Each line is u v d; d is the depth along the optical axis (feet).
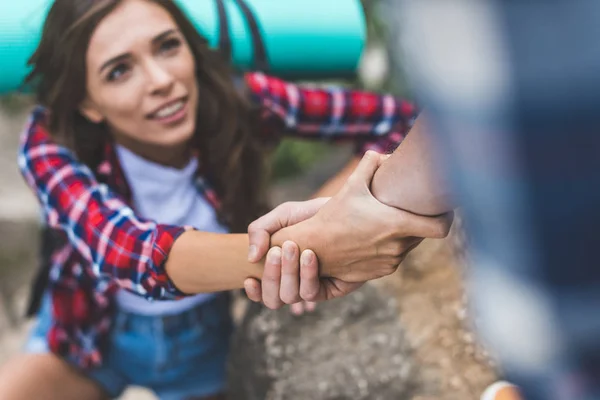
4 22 4.53
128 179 4.42
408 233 2.61
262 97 4.78
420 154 2.33
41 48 4.17
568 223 0.97
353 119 4.92
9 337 9.05
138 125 4.12
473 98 0.98
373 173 2.69
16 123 11.89
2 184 10.78
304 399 4.94
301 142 10.34
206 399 5.33
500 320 1.10
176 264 3.46
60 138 4.29
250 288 3.23
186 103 4.18
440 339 5.25
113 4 3.95
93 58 3.99
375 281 5.77
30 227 10.14
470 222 1.11
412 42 1.06
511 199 1.00
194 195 4.63
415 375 5.04
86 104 4.24
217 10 4.96
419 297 5.67
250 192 4.81
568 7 0.91
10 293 9.59
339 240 2.82
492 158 0.99
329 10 5.39
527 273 1.03
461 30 0.98
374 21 7.48
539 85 0.93
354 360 5.12
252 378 5.18
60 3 4.00
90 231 3.85
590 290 1.00
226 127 4.58
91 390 4.99
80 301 4.69
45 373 4.78
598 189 0.95
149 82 4.01
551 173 0.96
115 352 4.90
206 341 5.05
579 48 0.91
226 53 4.88
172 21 4.12
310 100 4.88
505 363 1.17
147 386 5.15
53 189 4.13
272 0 5.26
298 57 5.44
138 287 3.67
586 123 0.93
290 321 5.31
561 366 1.07
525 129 0.95
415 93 1.12
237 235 3.34
